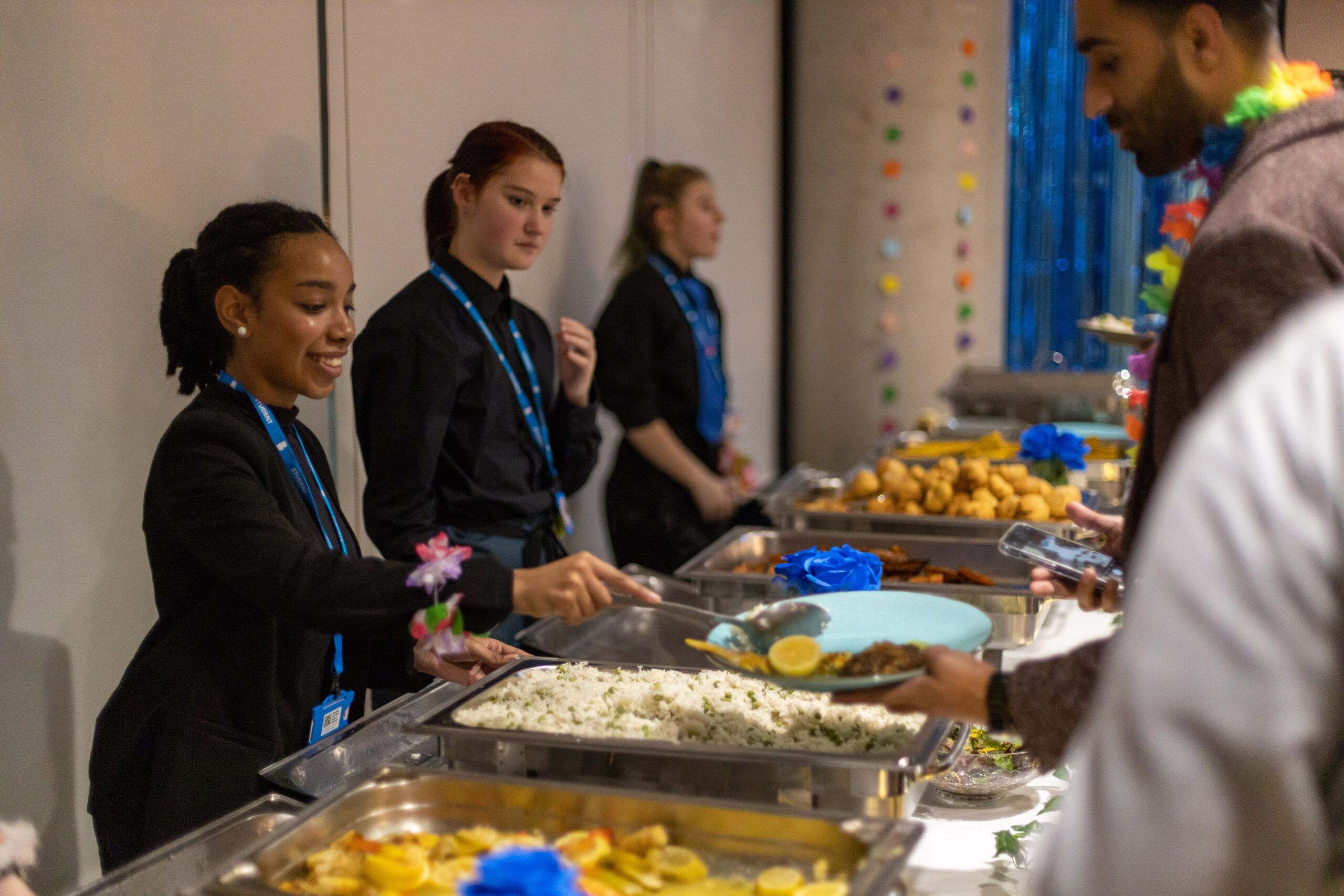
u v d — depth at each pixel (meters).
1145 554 0.55
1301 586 0.50
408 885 0.95
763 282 5.52
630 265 3.47
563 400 2.34
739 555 2.36
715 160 4.81
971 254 5.50
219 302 1.38
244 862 0.95
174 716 1.31
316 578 1.19
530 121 3.14
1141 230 5.58
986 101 5.46
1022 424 3.98
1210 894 0.50
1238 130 0.98
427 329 1.97
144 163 1.81
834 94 5.46
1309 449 0.51
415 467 1.93
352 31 2.32
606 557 3.94
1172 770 0.50
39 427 1.65
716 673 1.43
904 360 5.54
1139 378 1.85
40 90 1.63
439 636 1.13
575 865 0.91
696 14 4.53
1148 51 1.00
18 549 1.63
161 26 1.84
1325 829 0.53
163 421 1.87
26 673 1.64
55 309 1.67
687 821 1.03
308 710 1.42
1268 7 0.99
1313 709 0.49
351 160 2.33
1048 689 0.96
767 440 5.66
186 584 1.33
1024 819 1.31
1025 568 2.27
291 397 1.47
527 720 1.26
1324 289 0.86
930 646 1.09
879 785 1.10
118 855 1.34
